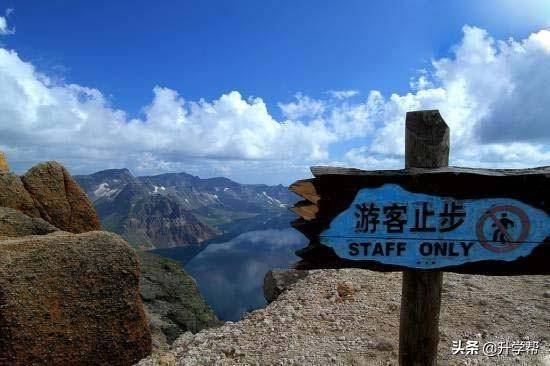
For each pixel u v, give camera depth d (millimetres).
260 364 6883
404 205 4367
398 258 4402
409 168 4391
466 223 4273
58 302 8867
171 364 7656
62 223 17078
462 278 9828
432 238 4332
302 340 7527
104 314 9195
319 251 4527
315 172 4469
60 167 17766
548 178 4102
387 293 9258
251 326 8500
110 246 9664
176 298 20781
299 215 4566
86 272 9273
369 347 7055
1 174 16453
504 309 8031
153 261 22750
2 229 13820
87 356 8891
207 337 8406
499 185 4211
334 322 8133
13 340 8289
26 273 8859
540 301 8289
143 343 9570
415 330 4727
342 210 4484
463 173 4211
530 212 4176
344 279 10312
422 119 4562
